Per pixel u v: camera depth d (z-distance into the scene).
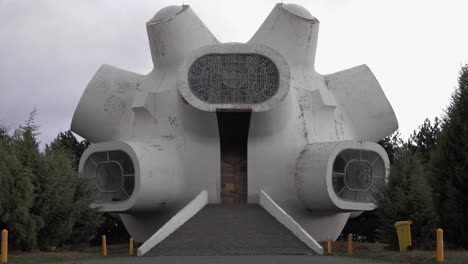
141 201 27.58
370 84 32.47
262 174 29.25
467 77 20.06
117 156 28.97
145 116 30.75
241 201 31.23
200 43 31.83
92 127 32.59
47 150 23.08
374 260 17.84
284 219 24.17
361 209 28.62
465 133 19.20
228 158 31.70
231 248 21.47
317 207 28.73
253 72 28.31
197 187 29.27
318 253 20.97
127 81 32.59
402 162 22.45
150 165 27.88
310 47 32.09
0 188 19.77
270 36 32.06
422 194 20.98
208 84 28.25
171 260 18.06
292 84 31.22
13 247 20.39
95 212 23.97
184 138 29.55
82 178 23.70
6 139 22.38
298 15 31.66
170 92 30.66
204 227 23.89
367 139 32.66
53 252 20.83
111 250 25.91
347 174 29.03
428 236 20.72
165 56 31.67
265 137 29.36
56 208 21.23
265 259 18.14
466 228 19.00
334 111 31.56
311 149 29.17
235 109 27.97
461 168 19.05
